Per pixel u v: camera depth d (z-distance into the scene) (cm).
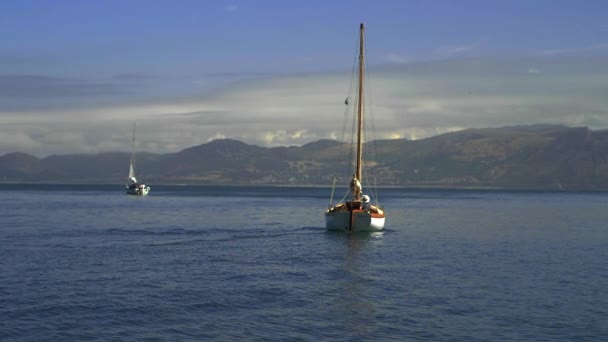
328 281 4175
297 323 3122
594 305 3538
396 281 4200
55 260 4962
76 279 4138
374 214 7081
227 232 7612
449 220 10575
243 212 12350
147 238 6775
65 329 2973
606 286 4088
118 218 10075
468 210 14450
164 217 10525
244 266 4769
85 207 13712
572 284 4153
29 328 2980
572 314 3334
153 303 3475
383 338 2902
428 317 3250
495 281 4238
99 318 3166
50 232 7312
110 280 4119
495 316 3281
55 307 3356
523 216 12119
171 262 4934
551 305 3528
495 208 15862
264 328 3034
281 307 3431
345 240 6669
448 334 2967
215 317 3219
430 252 5769
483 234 7788
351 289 3912
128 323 3088
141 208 13562
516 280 4284
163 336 2892
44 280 4084
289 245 6172
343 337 2911
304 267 4756
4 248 5688
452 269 4741
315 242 6456
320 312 3328
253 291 3822
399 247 6131
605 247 6369
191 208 13825
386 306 3472
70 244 6062
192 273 4425
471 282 4191
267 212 12431
